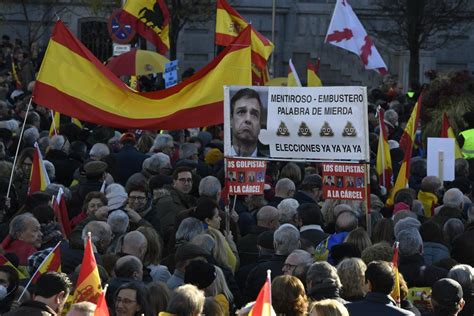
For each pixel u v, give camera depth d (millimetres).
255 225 18344
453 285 13297
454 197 19297
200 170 23266
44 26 55375
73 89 20656
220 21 29781
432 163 23609
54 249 13773
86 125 30922
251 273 15695
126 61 31562
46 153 23516
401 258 15500
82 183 20281
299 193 20344
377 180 22594
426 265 15477
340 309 11258
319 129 17969
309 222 17578
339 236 17016
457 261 16672
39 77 20641
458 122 30672
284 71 58469
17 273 13594
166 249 18516
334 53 56188
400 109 35094
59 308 12023
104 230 15664
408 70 53531
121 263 13945
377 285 12961
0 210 18344
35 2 54344
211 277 13875
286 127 18141
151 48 53844
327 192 17984
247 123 18234
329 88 17859
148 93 20781
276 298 12500
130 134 23938
